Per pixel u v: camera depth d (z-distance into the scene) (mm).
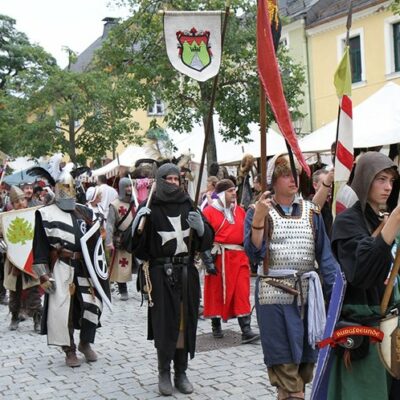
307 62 24641
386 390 2996
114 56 15156
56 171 6191
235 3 13953
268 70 3732
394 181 3184
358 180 3037
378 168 2965
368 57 22266
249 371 5543
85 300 6090
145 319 8109
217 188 6785
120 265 9383
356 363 3035
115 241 9305
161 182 5082
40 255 5961
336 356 3119
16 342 7219
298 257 3916
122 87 15203
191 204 5191
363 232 2980
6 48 36781
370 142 8781
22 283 7715
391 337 2982
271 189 4055
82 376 5688
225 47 14266
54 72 20500
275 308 3877
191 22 4383
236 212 6707
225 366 5734
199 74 4410
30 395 5219
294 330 3842
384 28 21562
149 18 14445
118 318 8211
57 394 5207
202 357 6074
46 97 20422
